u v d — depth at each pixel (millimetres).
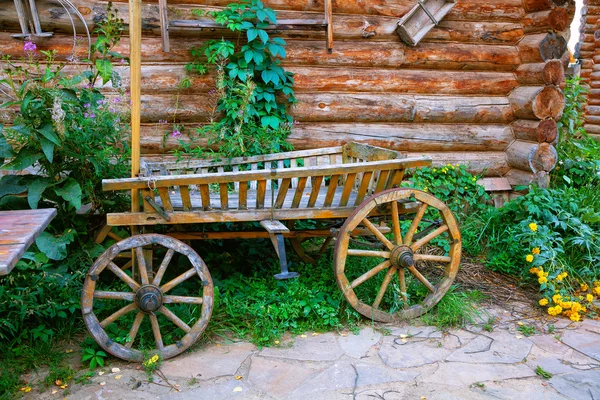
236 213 3350
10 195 3869
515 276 4375
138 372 2955
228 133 4812
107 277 3820
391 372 2941
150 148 4863
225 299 3525
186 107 4871
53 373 2848
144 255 3271
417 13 5180
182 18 4777
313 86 5133
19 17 4359
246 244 4496
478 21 5523
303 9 5066
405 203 3637
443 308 3645
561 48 5367
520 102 5469
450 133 5555
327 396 2709
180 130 4898
